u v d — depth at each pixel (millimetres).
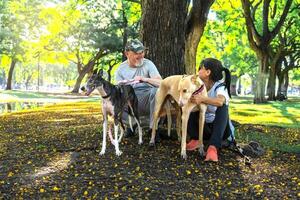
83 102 29672
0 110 21609
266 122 14047
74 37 50406
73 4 31734
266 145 8375
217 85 6641
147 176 5641
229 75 6648
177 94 6758
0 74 102188
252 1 31703
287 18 35438
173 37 9195
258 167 6383
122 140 7754
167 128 8195
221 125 6484
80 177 5602
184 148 6527
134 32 42344
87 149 7152
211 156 6418
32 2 48375
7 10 42688
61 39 52438
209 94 6781
